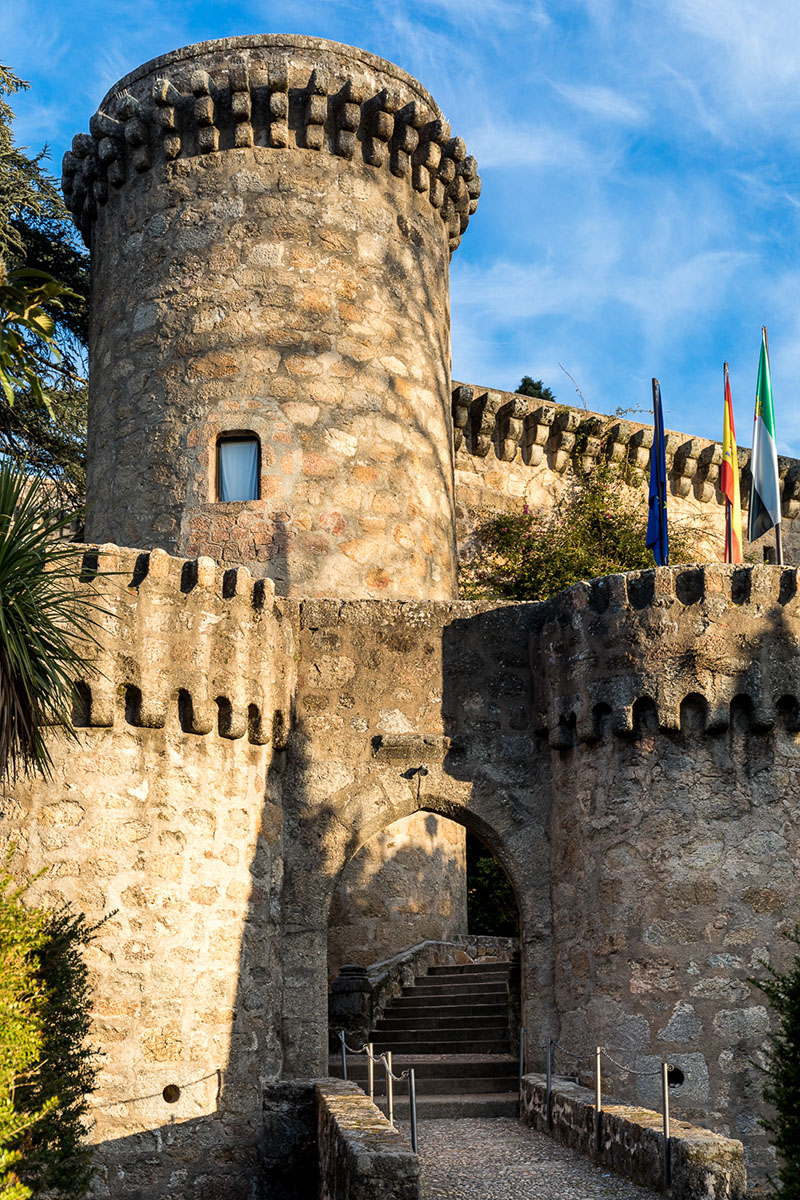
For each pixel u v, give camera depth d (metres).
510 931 28.17
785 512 30.58
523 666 15.06
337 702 14.73
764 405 19.30
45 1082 9.40
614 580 14.07
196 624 13.21
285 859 14.30
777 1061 10.97
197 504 18.34
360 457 18.84
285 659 14.42
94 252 20.72
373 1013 17.67
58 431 24.42
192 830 13.05
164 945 12.70
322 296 19.09
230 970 13.21
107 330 19.80
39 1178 9.38
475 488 26.31
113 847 12.58
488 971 19.05
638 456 28.03
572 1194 10.62
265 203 19.19
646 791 13.63
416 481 19.41
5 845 12.23
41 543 10.34
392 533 18.88
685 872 13.41
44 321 8.23
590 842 13.99
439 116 21.22
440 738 14.74
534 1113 13.59
